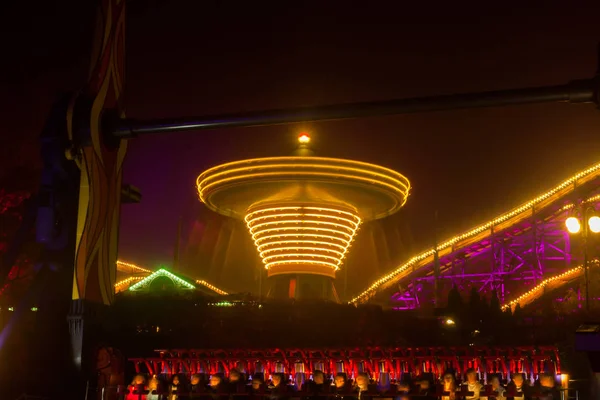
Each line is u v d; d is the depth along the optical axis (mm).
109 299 19719
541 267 85562
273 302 47688
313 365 23766
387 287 90500
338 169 60344
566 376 21547
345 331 40156
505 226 87625
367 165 61156
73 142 18625
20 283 34625
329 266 65125
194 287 72688
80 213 18781
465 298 73062
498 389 21312
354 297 88875
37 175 46406
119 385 20266
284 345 37250
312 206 63375
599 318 39625
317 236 64000
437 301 73250
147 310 40531
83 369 18625
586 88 16453
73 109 18641
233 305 45156
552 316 41781
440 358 23250
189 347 34594
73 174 18844
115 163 19844
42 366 18844
